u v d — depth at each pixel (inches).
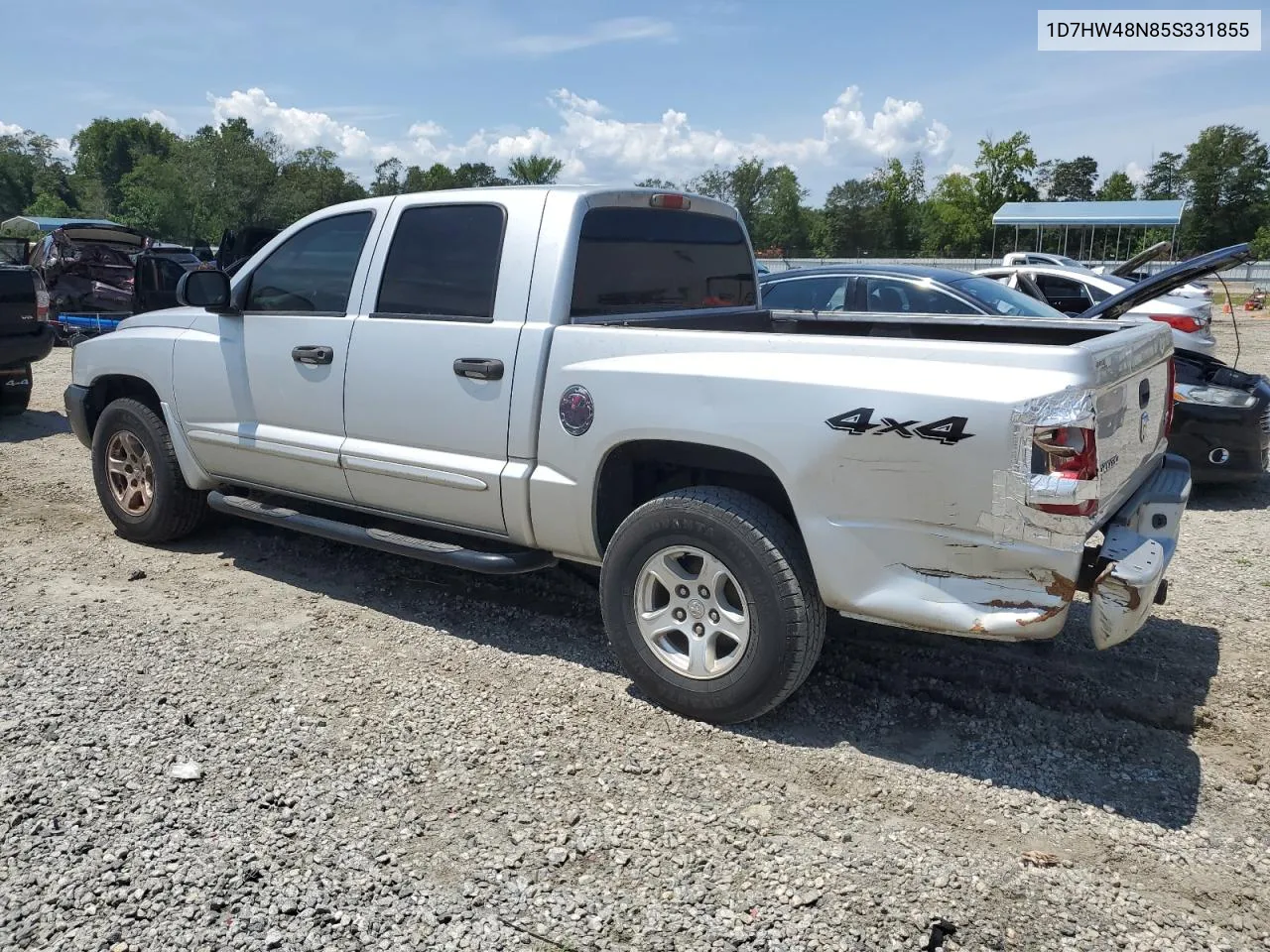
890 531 126.0
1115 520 133.3
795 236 3508.9
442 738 138.3
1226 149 2903.5
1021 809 123.3
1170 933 101.3
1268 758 134.9
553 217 157.6
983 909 104.3
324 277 185.8
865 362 127.0
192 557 218.1
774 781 129.0
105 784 124.6
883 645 169.9
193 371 203.9
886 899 105.7
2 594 193.5
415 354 167.2
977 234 3006.9
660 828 118.1
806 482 129.6
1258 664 163.3
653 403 140.7
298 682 155.3
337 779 127.1
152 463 216.8
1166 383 158.2
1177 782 129.5
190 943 97.6
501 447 158.2
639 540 144.0
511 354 155.5
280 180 2610.7
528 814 120.3
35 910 101.7
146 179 2827.3
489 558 162.4
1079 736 141.0
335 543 226.4
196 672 158.1
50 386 470.9
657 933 100.2
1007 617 121.1
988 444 117.3
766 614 134.0
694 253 186.4
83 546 225.3
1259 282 1448.1
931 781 129.6
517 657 166.2
